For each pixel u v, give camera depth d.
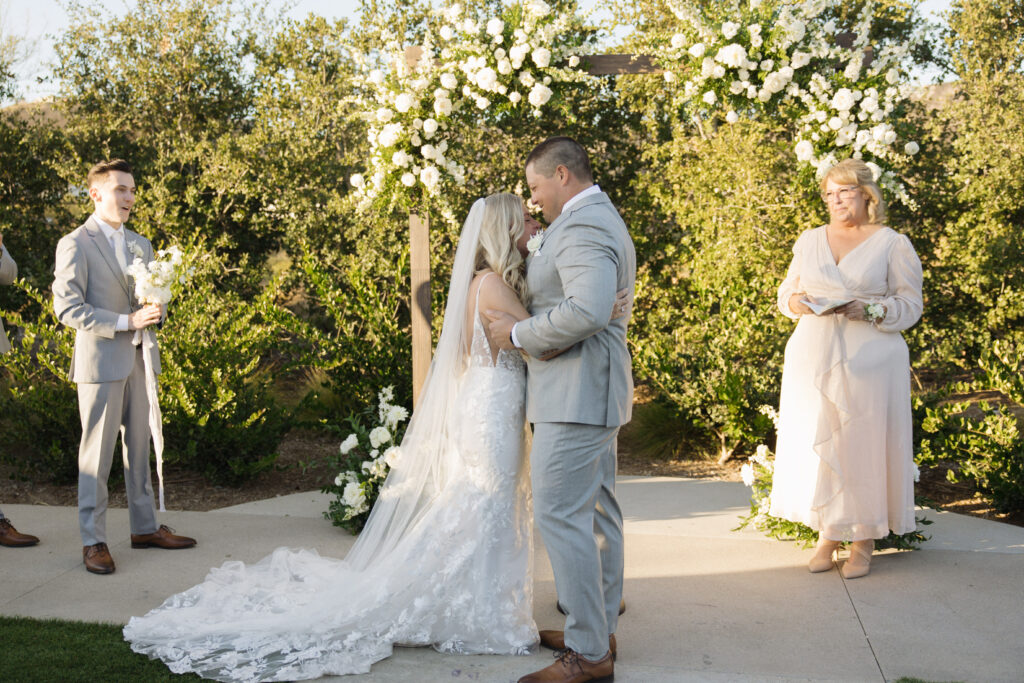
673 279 8.43
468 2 8.22
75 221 9.45
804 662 2.91
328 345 6.25
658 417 6.32
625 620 3.29
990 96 8.01
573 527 2.69
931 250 7.98
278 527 4.45
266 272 10.00
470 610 3.03
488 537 3.06
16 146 8.92
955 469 5.49
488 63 4.56
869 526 3.62
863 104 4.67
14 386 5.46
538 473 2.73
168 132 10.25
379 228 8.31
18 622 3.17
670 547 4.15
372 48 9.28
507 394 3.08
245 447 5.30
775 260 7.22
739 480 5.51
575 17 4.61
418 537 3.10
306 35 10.12
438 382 3.21
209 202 9.78
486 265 3.17
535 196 2.84
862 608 3.38
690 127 8.71
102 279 3.81
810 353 3.69
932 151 8.02
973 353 7.84
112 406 3.77
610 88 8.27
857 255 3.63
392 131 4.50
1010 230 7.57
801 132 4.95
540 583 3.69
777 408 5.77
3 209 8.64
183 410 5.18
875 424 3.59
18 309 8.41
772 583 3.66
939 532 4.34
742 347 6.22
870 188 3.65
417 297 4.64
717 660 2.93
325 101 9.59
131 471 4.00
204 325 5.73
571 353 2.69
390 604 3.07
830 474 3.65
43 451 5.21
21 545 4.07
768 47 4.65
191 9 10.64
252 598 3.30
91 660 2.85
